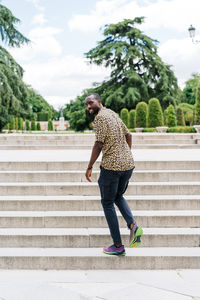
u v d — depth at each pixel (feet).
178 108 94.07
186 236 12.88
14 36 92.79
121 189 12.16
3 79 82.99
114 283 10.56
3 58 89.25
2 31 92.07
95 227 13.93
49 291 9.80
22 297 9.41
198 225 13.91
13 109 89.71
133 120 94.22
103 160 11.70
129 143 12.62
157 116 75.56
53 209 15.02
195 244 12.89
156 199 15.03
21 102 90.02
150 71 133.08
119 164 11.53
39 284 10.38
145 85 128.36
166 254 11.96
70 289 10.02
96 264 11.80
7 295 9.56
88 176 11.85
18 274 11.36
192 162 19.61
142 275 11.26
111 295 9.57
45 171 18.98
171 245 12.89
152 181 17.70
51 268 11.82
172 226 13.91
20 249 12.57
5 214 14.24
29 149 32.45
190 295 9.55
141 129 75.10
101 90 138.62
